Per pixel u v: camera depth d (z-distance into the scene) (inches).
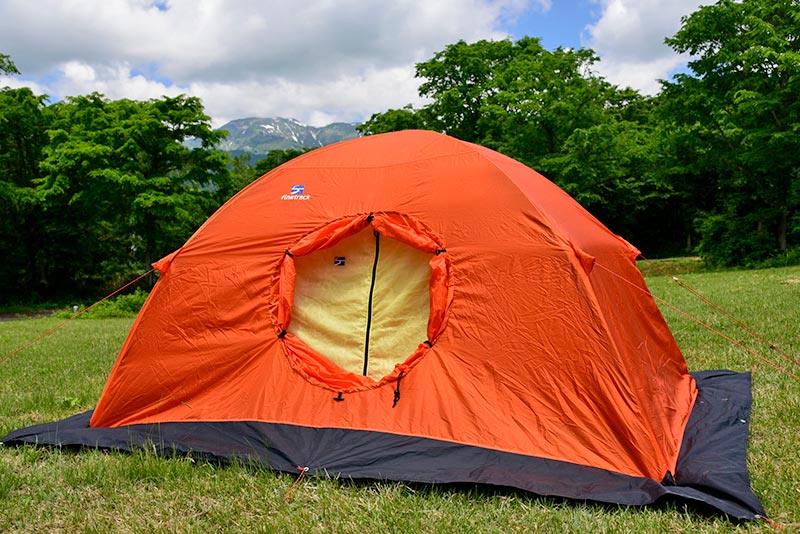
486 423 157.6
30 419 202.4
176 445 165.6
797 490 131.1
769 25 789.2
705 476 135.7
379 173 193.0
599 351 154.5
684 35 858.1
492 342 165.0
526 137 968.3
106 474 149.6
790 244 922.1
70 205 1084.5
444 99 1032.2
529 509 128.7
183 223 1039.0
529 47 1039.0
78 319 713.0
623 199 1284.4
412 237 177.3
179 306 189.3
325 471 148.8
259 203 198.4
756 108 795.4
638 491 133.4
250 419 173.9
